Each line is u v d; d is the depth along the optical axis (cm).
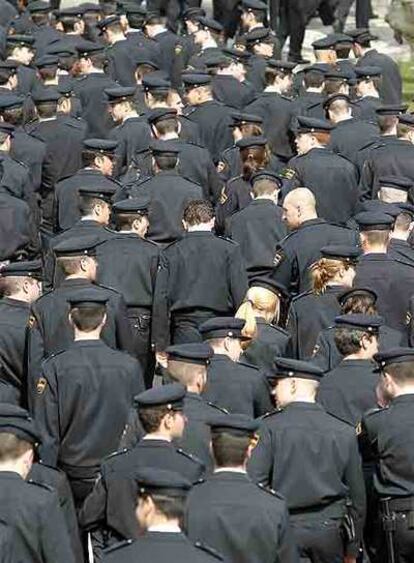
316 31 5047
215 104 2928
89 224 2047
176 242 2070
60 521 1351
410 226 2220
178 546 1191
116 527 1427
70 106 2884
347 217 2498
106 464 1433
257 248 2252
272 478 1480
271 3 4503
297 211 2120
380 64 3366
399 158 2609
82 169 2453
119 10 3731
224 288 2061
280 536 1338
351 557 1502
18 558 1334
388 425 1507
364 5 4622
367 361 1636
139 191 2278
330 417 1500
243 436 1354
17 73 3234
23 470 1356
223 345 1694
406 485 1496
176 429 1427
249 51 3538
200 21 3678
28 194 2488
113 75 3556
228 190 2456
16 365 1798
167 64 3656
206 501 1342
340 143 2712
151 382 2059
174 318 2073
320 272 1925
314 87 3047
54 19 3822
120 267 2006
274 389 1566
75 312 1639
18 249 2309
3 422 1348
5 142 2606
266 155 2458
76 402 1616
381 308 1981
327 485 1475
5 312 1827
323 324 1909
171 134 2522
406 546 1498
